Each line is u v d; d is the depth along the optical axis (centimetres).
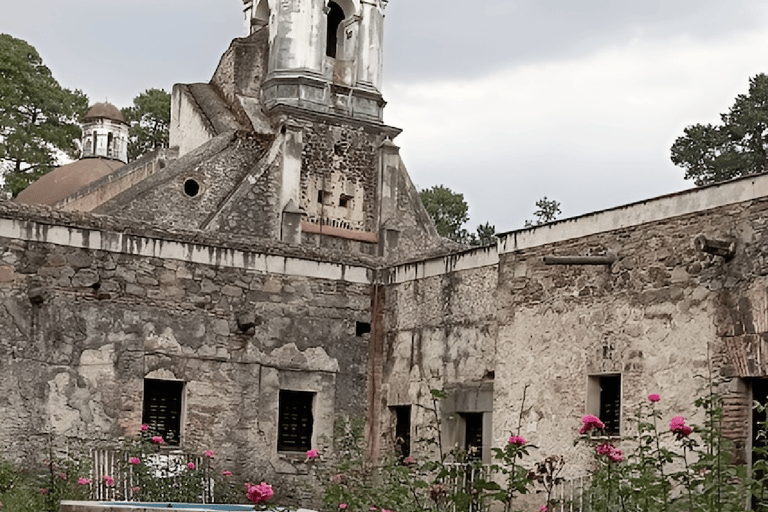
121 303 1684
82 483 1372
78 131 4450
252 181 2973
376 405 1836
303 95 3197
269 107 3189
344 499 1170
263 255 1795
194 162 2981
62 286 1644
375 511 1092
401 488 1117
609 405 1417
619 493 918
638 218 1392
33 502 1349
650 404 1336
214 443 1723
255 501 949
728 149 3903
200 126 3244
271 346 1786
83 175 3866
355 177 3253
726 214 1284
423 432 1719
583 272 1458
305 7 3241
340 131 3241
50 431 1606
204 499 1534
